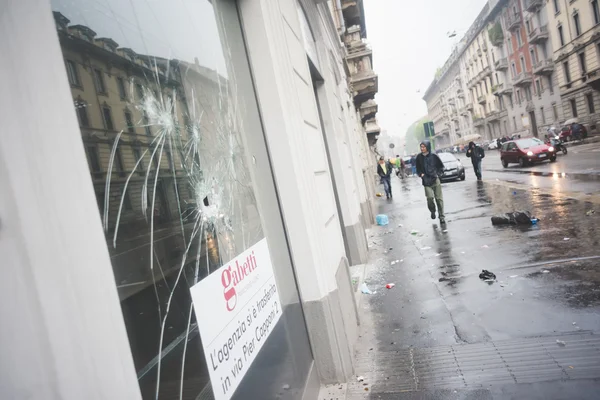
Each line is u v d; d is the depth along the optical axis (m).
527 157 19.11
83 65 1.19
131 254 1.23
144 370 1.18
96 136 1.18
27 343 0.84
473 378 2.79
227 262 1.95
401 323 3.95
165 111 1.65
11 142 0.88
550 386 2.54
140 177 1.36
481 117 62.81
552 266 4.72
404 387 2.84
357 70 16.91
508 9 44.53
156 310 1.30
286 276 2.80
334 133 6.32
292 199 2.93
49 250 0.90
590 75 32.56
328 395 2.88
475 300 4.15
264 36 2.83
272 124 2.88
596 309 3.45
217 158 2.10
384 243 8.02
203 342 1.57
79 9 1.22
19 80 0.92
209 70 2.22
